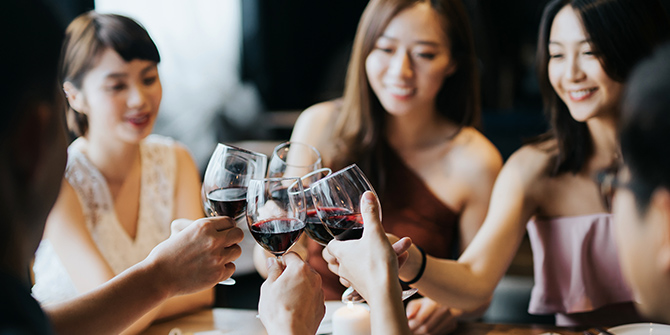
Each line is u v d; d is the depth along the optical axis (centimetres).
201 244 118
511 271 367
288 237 122
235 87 614
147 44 185
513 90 582
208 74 614
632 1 152
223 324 157
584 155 175
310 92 734
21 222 71
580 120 166
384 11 189
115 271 204
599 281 180
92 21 182
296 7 707
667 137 62
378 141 208
